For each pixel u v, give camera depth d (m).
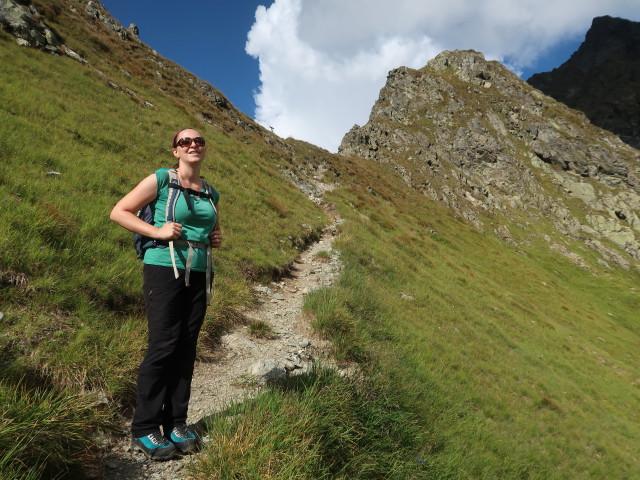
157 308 2.85
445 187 89.50
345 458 3.70
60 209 6.53
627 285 73.88
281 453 2.98
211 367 5.18
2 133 9.31
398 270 20.05
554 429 12.96
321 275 13.20
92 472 2.75
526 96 156.25
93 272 5.25
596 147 134.50
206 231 3.04
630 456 14.23
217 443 3.02
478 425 8.92
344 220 25.84
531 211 103.75
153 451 2.91
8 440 2.37
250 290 9.03
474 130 125.31
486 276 41.56
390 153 98.19
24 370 3.29
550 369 21.11
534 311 35.25
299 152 51.50
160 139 18.39
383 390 5.30
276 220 16.86
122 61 32.03
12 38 20.12
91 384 3.63
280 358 5.96
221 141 27.45
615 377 25.91
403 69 148.62
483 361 15.34
